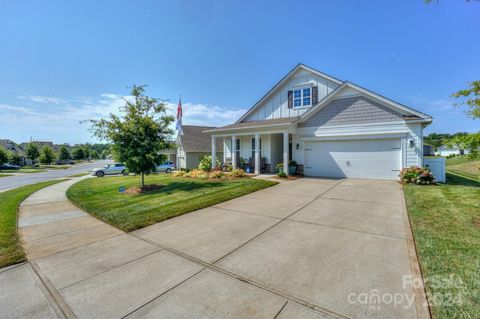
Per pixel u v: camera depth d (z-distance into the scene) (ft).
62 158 216.74
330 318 6.79
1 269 10.87
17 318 7.39
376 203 20.85
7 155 140.36
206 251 12.07
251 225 15.98
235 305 7.57
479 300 7.23
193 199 24.32
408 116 33.96
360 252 11.16
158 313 7.33
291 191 27.68
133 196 28.19
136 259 11.50
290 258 10.84
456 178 39.01
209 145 86.74
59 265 11.16
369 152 36.99
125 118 32.40
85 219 19.60
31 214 21.62
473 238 12.11
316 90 44.83
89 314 7.47
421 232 13.20
